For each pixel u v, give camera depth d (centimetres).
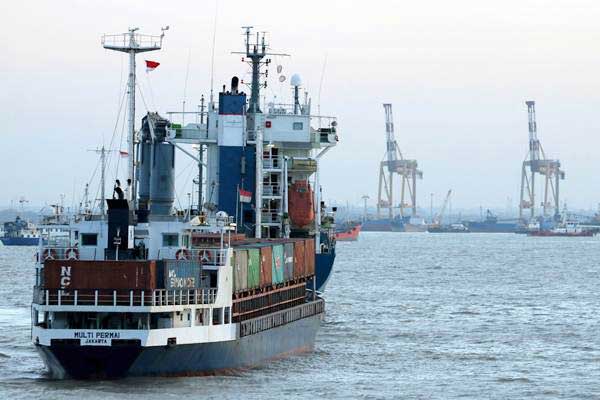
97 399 19900
